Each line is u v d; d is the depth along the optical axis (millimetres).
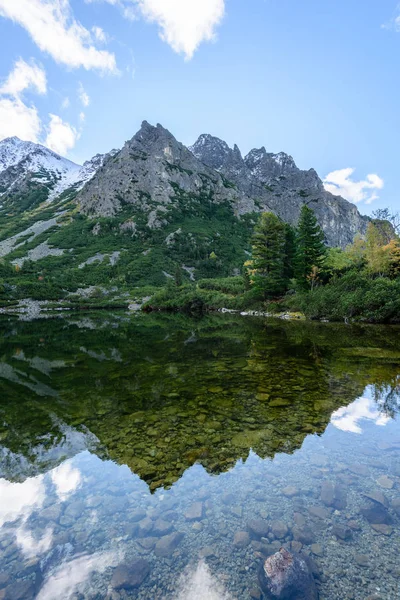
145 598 2643
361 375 9734
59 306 64312
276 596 2582
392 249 34781
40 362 12883
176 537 3332
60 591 2727
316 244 38406
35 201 195875
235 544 3203
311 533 3312
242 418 6535
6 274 83812
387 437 5555
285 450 5160
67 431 6121
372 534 3273
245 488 4160
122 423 6445
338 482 4219
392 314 25578
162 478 4461
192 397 7992
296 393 8086
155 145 194125
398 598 2553
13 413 7133
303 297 33844
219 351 14539
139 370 11156
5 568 2992
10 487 4320
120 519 3650
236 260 119562
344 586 2676
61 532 3453
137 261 100938
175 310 54531
